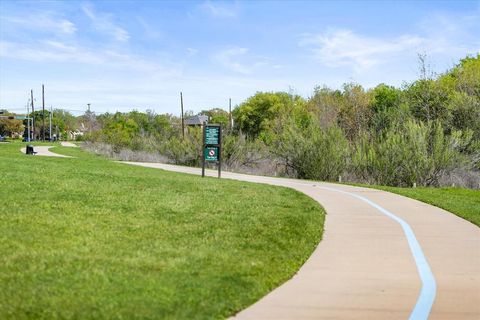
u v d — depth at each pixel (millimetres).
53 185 14930
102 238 8422
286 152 29531
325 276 7137
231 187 17625
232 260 7438
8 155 36281
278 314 5570
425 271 7461
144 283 6102
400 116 32938
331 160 27344
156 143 50438
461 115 29844
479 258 8289
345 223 11414
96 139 70000
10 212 10180
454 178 24312
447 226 11141
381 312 5707
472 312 5750
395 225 11203
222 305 5582
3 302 5258
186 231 9383
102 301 5426
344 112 52219
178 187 16609
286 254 8141
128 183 16938
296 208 13031
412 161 24469
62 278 6133
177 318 5121
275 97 86750
